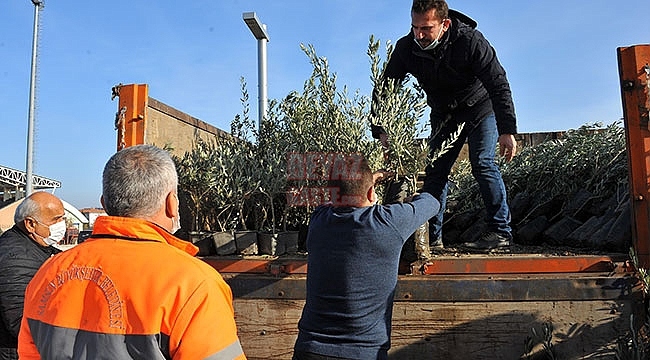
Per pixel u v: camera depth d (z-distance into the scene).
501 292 2.69
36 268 3.14
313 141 3.89
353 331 2.38
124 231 1.69
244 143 4.36
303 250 3.82
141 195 1.72
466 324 2.71
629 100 2.77
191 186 3.88
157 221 1.77
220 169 3.87
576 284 2.66
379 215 2.46
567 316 2.66
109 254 1.64
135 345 1.51
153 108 3.86
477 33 3.52
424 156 3.28
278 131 4.36
